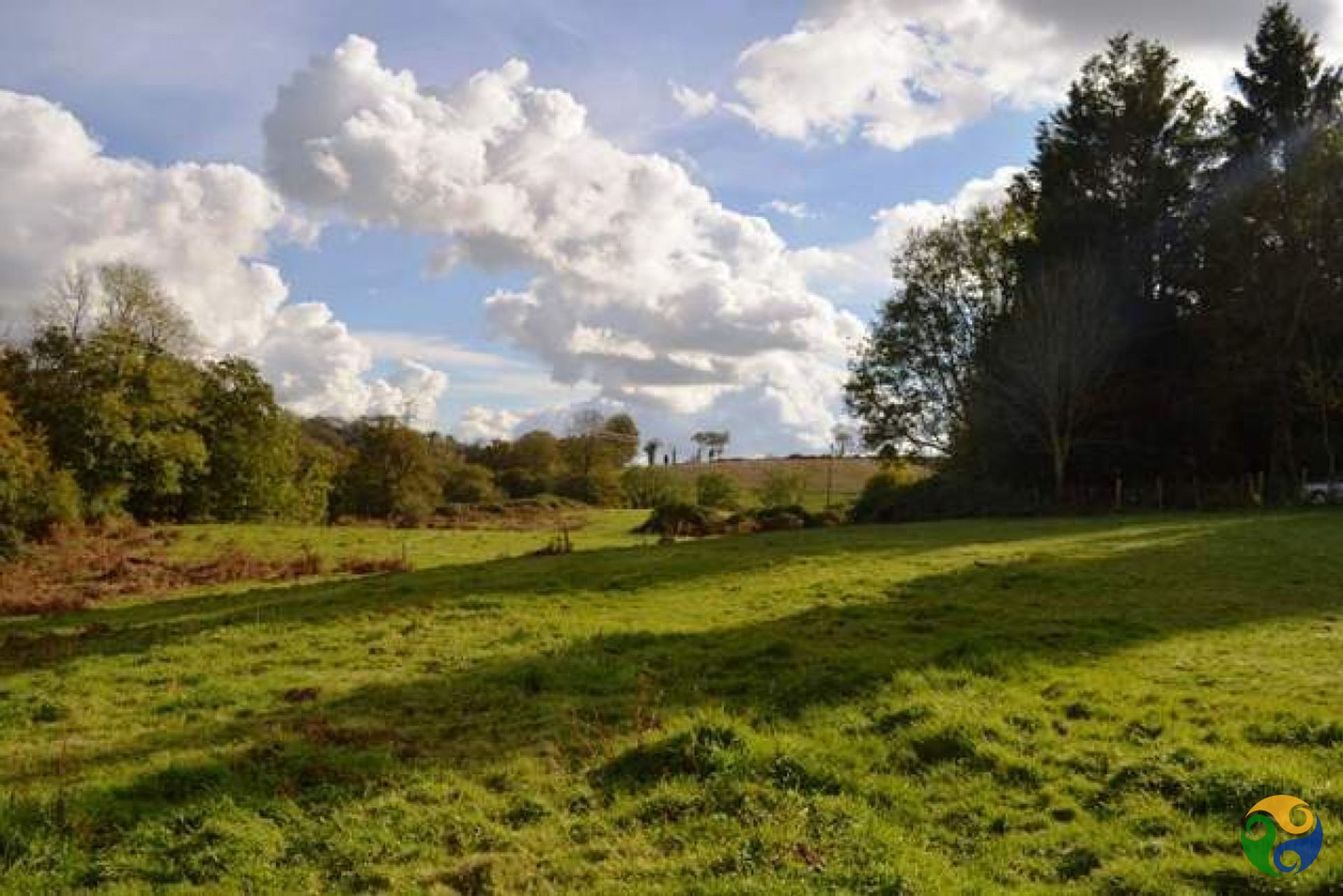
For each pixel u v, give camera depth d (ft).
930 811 27.78
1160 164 174.50
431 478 293.84
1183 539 97.04
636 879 24.00
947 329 200.34
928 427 200.64
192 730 38.40
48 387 198.39
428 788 30.45
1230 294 159.74
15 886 24.35
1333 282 155.33
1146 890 22.09
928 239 201.46
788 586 75.25
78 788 30.42
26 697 46.16
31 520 154.10
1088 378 167.63
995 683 39.24
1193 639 49.49
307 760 32.94
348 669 49.93
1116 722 34.19
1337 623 53.67
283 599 83.41
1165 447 172.86
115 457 193.67
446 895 23.67
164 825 27.89
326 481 263.49
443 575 94.32
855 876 23.35
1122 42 184.34
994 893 22.31
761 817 27.20
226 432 230.07
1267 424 165.99
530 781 31.09
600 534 179.93
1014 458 181.68
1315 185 154.71
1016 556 88.17
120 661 55.16
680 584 78.74
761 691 39.99
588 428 415.44
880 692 38.01
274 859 26.00
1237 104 180.65
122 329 206.69
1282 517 119.34
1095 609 59.62
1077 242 177.17
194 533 163.02
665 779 30.27
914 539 111.96
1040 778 29.45
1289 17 175.01
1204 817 26.09
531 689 43.01
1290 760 29.43
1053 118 191.31
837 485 345.31
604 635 54.34
